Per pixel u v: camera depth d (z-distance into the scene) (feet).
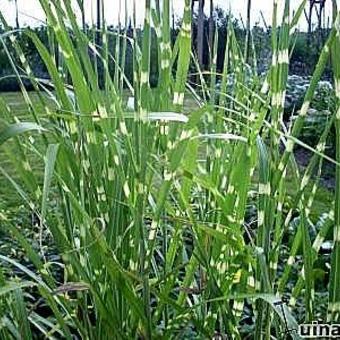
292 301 2.57
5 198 6.18
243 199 2.34
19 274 5.00
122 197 2.40
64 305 2.51
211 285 2.38
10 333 2.79
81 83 2.19
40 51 2.23
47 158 1.98
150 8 2.18
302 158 8.59
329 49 2.20
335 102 2.23
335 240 2.26
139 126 2.19
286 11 2.24
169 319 2.91
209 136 2.20
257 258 2.22
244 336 3.92
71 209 2.52
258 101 2.65
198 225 2.28
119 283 2.20
